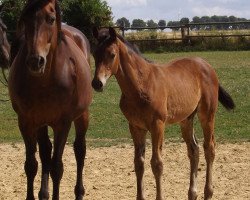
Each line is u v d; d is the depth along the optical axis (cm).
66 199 625
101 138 930
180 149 839
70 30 652
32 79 523
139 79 540
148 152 820
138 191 550
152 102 539
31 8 500
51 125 550
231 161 769
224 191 639
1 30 776
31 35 496
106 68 527
